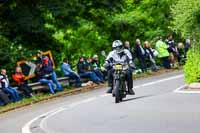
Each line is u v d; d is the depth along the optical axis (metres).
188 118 29.44
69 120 31.86
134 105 35.97
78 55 74.69
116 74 38.22
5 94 44.69
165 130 26.33
